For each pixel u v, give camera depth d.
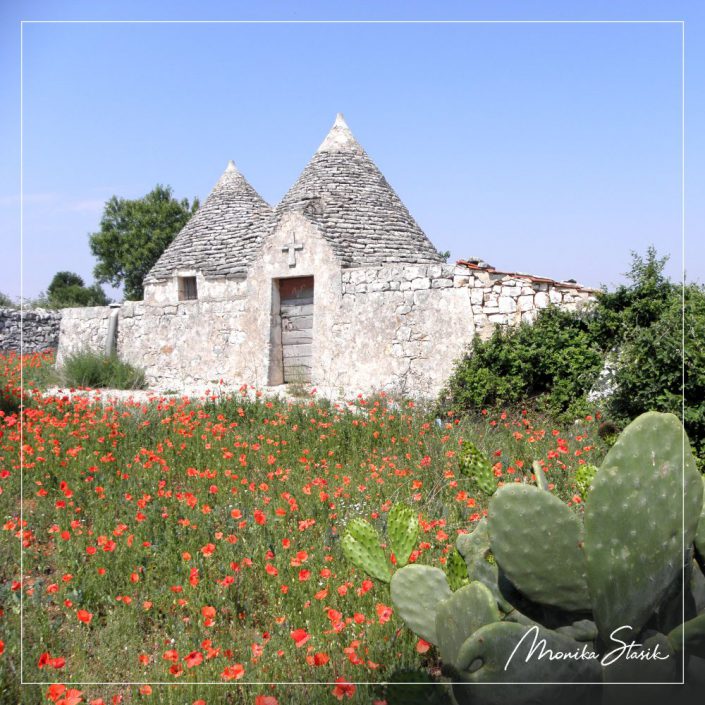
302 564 5.40
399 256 16.47
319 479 7.63
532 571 3.19
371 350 14.39
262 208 19.53
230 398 12.38
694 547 3.32
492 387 11.98
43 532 6.66
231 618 5.09
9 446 9.12
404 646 4.29
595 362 11.69
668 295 11.55
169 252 19.47
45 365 19.55
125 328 18.61
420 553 5.48
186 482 8.16
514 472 7.95
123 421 10.56
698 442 8.74
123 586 5.42
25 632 4.75
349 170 17.77
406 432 10.19
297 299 15.98
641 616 3.15
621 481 3.11
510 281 13.15
